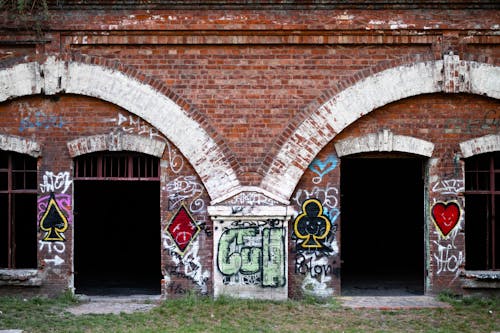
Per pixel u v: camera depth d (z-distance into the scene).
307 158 11.46
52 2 11.41
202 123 11.48
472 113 11.67
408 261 18.56
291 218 11.52
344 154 11.55
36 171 11.91
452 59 11.49
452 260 11.65
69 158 11.62
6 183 12.02
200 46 11.52
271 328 9.75
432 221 11.66
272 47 11.52
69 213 11.63
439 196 11.65
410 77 11.48
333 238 11.55
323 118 11.45
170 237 11.55
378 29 11.40
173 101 11.50
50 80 11.51
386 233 19.12
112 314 10.52
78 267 17.17
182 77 11.52
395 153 11.73
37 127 11.68
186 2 11.33
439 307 10.96
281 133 11.48
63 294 11.61
